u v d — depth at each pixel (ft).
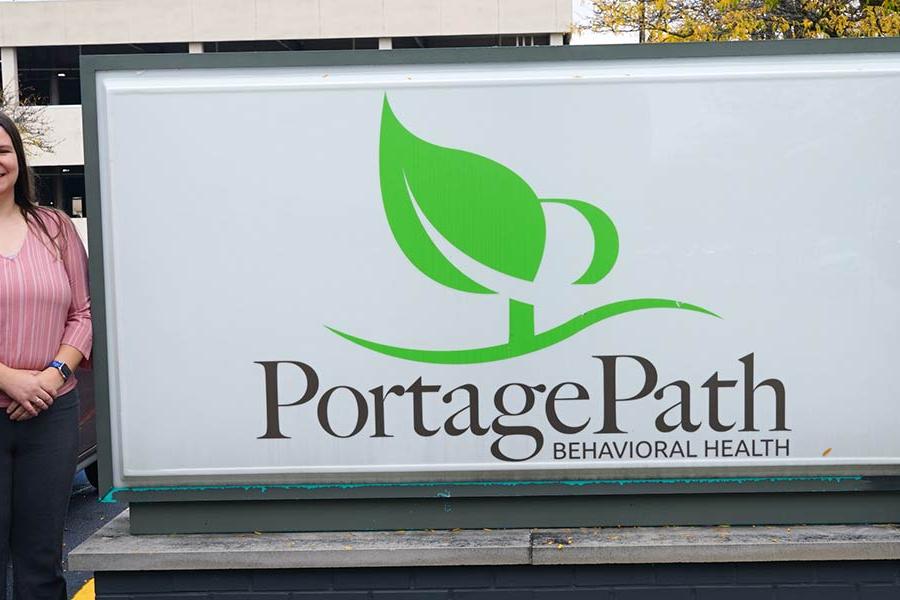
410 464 11.61
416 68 11.27
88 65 11.30
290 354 11.53
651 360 11.44
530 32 132.46
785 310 11.37
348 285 11.44
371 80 11.23
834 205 11.26
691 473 11.56
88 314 11.92
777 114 11.19
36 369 11.50
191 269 11.44
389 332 11.48
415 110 11.26
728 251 11.32
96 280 11.53
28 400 11.27
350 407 11.57
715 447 11.52
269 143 11.32
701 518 11.75
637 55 11.20
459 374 11.51
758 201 11.27
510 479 11.60
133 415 11.59
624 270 11.35
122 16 133.39
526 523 11.78
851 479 11.57
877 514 11.71
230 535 11.80
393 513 11.80
